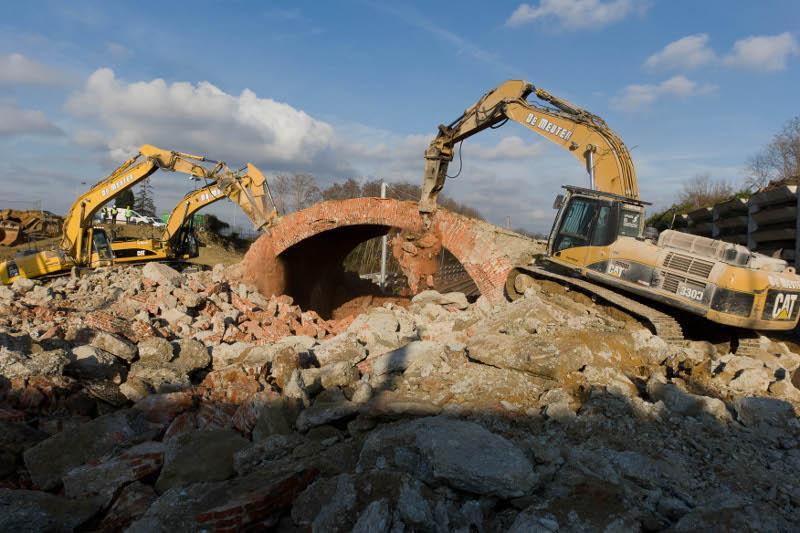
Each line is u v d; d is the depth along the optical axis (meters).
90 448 4.91
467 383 5.21
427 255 12.45
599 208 9.62
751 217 13.65
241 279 14.32
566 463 3.73
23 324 8.17
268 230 14.49
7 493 4.04
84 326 7.79
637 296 9.22
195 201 20.09
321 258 17.06
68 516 3.92
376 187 34.41
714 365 7.05
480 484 3.30
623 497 3.33
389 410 4.68
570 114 10.92
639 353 6.25
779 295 7.91
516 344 5.59
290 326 10.68
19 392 5.87
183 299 10.36
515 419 4.59
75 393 6.15
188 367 7.15
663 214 21.67
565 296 9.70
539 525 2.89
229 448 4.65
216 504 3.65
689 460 4.06
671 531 3.04
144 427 5.54
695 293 8.20
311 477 3.94
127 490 4.25
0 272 16.61
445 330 8.13
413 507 3.01
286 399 5.39
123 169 16.81
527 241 11.75
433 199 12.38
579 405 4.91
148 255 20.12
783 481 3.83
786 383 5.97
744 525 2.97
